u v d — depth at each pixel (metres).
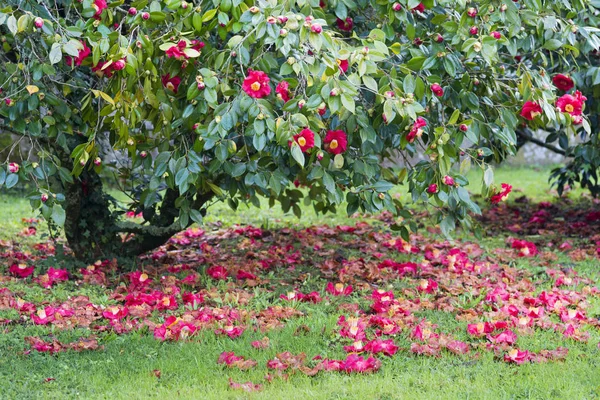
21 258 6.88
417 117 4.79
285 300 5.62
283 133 4.29
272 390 4.04
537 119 4.96
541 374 4.29
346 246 7.66
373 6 4.82
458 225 8.69
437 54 4.71
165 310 5.45
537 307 5.53
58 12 5.30
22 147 10.16
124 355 4.59
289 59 4.09
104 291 5.92
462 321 5.21
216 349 4.66
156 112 4.86
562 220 9.09
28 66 4.82
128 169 6.45
